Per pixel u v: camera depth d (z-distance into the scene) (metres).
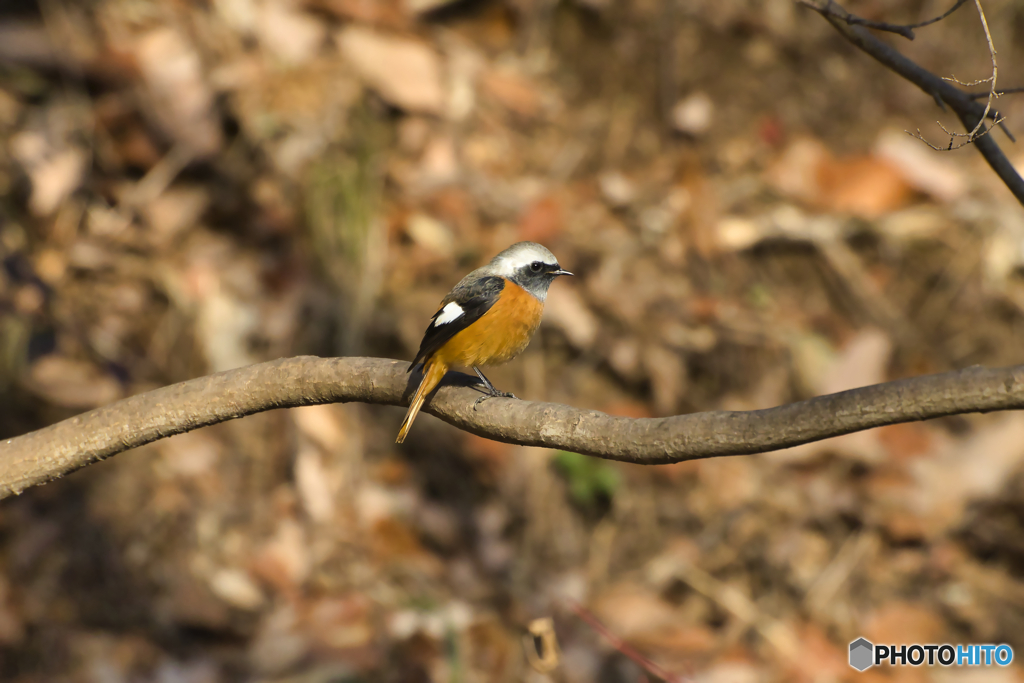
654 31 16.83
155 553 11.67
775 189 15.72
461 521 12.62
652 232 14.87
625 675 11.30
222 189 14.12
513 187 15.06
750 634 11.98
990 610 12.30
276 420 12.91
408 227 14.26
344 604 11.47
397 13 15.96
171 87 14.13
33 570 11.28
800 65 17.22
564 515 12.86
